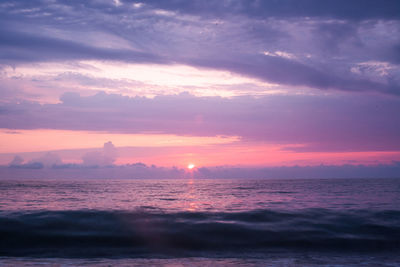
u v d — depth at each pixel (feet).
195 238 42.73
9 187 181.57
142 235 43.68
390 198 97.81
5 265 29.37
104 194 123.65
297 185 217.97
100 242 40.83
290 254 36.37
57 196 110.01
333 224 49.96
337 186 192.44
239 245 40.27
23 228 45.62
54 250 37.73
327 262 32.04
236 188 183.93
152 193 132.16
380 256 35.29
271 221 51.83
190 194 126.62
